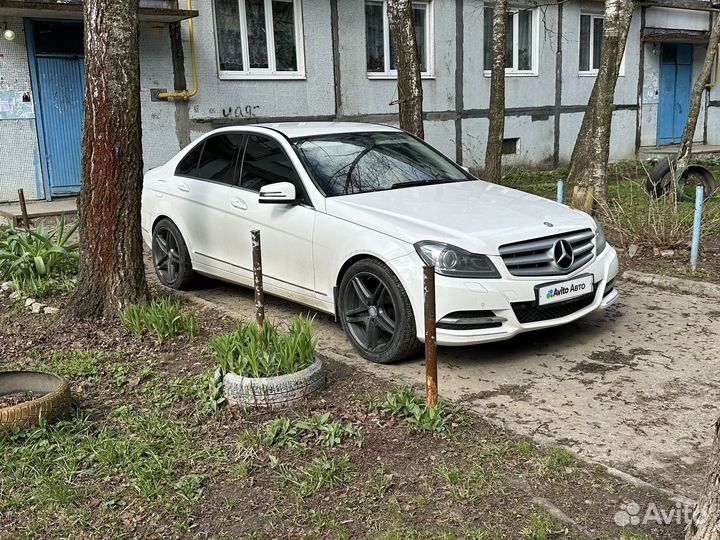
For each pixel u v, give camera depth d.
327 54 13.83
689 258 7.78
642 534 3.05
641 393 4.50
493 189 5.99
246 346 4.54
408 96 9.56
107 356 5.25
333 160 5.87
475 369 4.95
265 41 13.10
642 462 3.66
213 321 6.05
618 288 6.97
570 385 4.64
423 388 4.60
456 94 15.95
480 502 3.32
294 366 4.42
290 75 13.45
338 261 5.22
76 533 3.16
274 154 6.05
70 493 3.42
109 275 5.95
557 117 18.12
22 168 11.13
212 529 3.18
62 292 7.05
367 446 3.83
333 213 5.31
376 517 3.22
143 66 11.67
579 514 3.22
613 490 3.40
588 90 18.78
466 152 16.38
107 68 5.62
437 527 3.14
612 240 8.64
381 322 5.01
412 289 4.71
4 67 10.75
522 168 17.53
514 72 17.05
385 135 6.55
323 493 3.42
